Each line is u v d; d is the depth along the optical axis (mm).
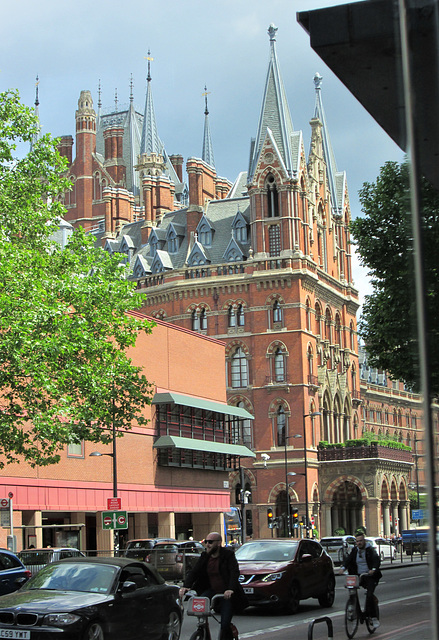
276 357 89438
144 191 104250
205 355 68875
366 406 137875
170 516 61062
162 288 94562
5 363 33531
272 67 94562
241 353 90750
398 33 4961
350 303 103125
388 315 37281
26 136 41688
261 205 91562
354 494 93188
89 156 125062
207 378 68812
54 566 16828
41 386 33156
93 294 38188
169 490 61312
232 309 91625
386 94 5879
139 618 16391
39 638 14484
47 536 51562
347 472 88438
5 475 46844
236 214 94438
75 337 35344
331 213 102500
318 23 5691
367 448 87875
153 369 61031
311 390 89812
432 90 4848
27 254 36281
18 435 34219
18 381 33906
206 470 66625
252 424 88875
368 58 5742
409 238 4898
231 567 13938
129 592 16250
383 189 38031
